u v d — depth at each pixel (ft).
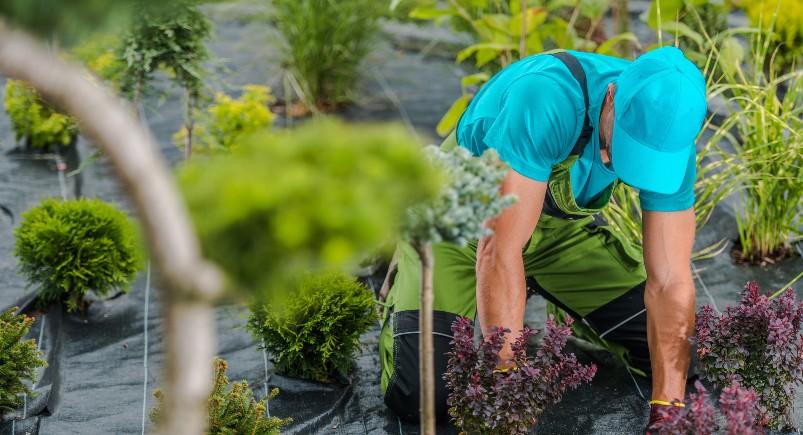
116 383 11.85
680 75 8.38
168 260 4.74
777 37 17.58
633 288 11.51
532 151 8.97
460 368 9.54
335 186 4.50
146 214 4.68
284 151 4.75
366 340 12.74
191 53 15.31
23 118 16.97
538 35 16.47
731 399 8.70
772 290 13.79
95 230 12.78
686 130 8.34
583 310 11.72
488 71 18.62
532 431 10.89
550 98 8.98
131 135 4.68
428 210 6.41
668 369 9.78
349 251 4.47
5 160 16.97
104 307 13.20
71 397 11.55
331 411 11.25
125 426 11.08
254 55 21.79
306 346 11.44
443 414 10.91
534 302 13.56
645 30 22.15
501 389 9.29
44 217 12.84
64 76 4.57
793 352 9.96
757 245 14.52
